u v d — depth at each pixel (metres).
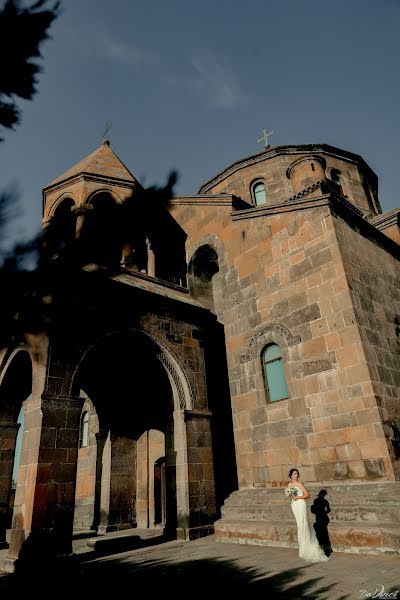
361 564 6.78
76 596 5.92
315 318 10.57
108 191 13.71
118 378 14.18
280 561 7.37
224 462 12.75
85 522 15.55
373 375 9.27
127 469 13.80
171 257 15.80
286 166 19.75
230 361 12.52
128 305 11.02
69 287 9.78
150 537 10.89
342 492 8.59
